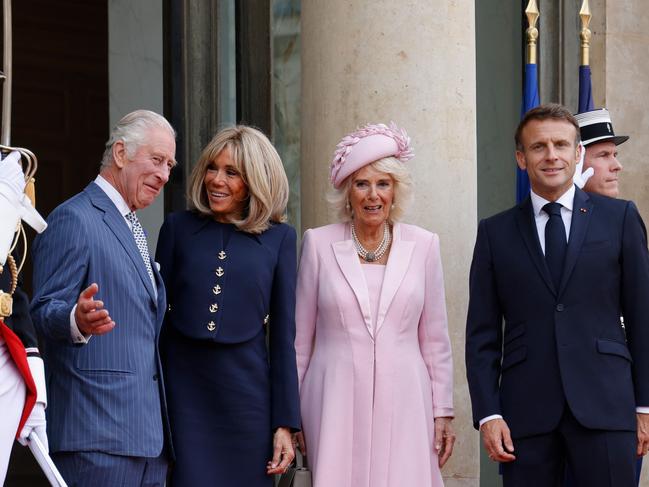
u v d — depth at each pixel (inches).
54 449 383.6
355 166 440.5
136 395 388.5
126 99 694.5
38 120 847.1
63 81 858.1
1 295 347.3
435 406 446.6
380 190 441.1
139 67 690.8
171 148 406.0
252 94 635.5
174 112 626.8
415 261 448.5
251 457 415.2
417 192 493.0
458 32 502.3
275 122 642.2
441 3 498.9
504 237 450.0
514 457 438.3
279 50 642.2
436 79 496.7
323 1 502.3
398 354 438.9
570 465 436.5
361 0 495.5
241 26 636.1
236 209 431.2
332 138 498.9
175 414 414.6
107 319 360.2
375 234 450.0
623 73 660.7
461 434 498.0
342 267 444.1
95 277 387.2
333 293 441.1
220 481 411.5
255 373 419.8
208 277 419.8
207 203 431.2
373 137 442.0
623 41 660.7
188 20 625.3
